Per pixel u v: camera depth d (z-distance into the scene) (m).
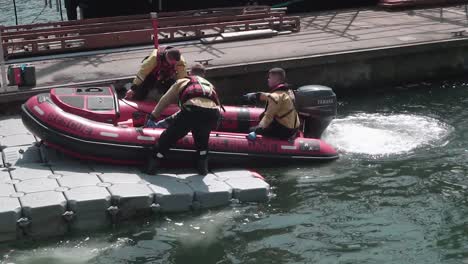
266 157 7.47
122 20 12.89
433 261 5.60
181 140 7.12
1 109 8.96
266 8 13.41
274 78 7.57
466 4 15.23
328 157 7.75
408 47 11.12
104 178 6.60
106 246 5.87
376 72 11.10
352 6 15.74
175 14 13.29
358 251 5.79
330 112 8.07
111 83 9.44
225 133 7.49
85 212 6.04
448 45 11.41
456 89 11.07
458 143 8.34
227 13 13.30
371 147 8.20
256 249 5.84
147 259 5.67
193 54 10.95
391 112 9.75
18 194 6.07
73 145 6.86
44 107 7.00
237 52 11.02
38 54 11.09
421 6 15.02
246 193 6.62
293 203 6.72
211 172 7.17
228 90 10.20
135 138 6.97
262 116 7.86
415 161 7.77
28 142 7.52
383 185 7.14
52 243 5.89
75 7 15.56
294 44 11.55
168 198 6.34
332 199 6.82
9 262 5.55
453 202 6.72
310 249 5.83
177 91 6.81
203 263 5.61
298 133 7.90
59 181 6.43
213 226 6.23
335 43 11.52
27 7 23.12
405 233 6.10
